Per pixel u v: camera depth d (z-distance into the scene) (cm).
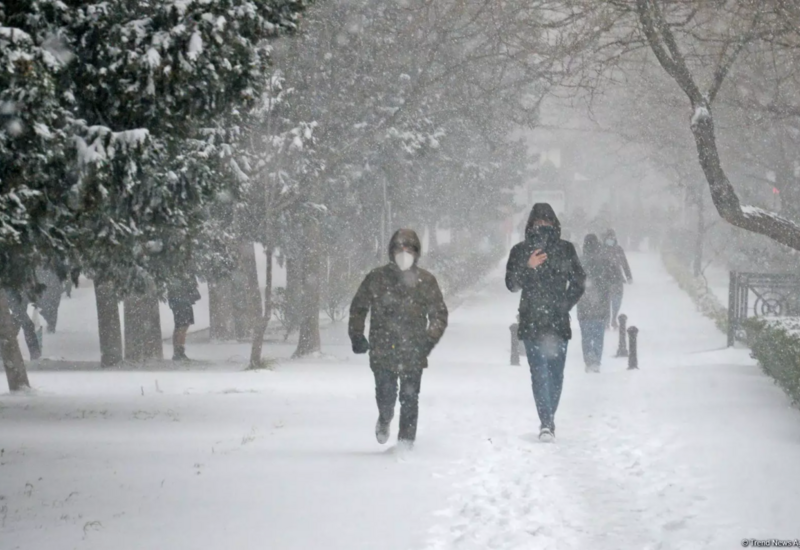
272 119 6994
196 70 2680
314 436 3653
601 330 5991
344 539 2155
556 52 5906
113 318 7469
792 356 3756
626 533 2233
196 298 7738
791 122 7488
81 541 2153
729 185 4631
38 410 4512
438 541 2144
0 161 2634
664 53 4678
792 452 3009
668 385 4922
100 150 2720
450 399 4694
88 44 2675
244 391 5234
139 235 3859
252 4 2677
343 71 7475
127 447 3409
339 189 8775
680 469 2884
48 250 3195
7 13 2534
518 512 2434
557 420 3969
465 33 7819
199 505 2489
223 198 5178
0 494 2666
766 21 4809
